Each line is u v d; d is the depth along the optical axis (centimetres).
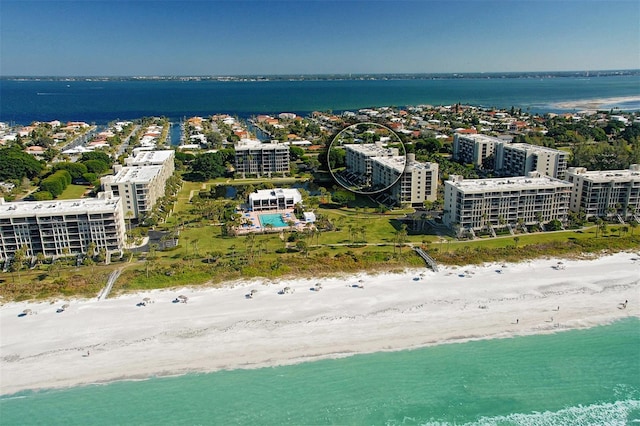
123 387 9794
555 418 9294
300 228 18412
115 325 11688
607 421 9225
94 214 15312
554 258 15538
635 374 10400
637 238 16888
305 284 13775
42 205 16000
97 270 14625
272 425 8962
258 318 12056
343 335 11438
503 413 9369
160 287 13462
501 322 12025
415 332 11594
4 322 11756
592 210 19125
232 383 9938
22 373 10088
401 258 15250
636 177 19125
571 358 10812
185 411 9231
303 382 9994
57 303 12631
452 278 14162
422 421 9156
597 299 13088
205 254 15812
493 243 16738
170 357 10631
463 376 10250
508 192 17438
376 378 10144
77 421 8988
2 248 15150
